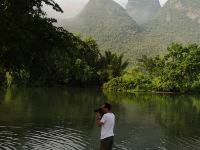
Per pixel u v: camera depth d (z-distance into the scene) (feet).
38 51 55.42
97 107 157.99
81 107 156.25
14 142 81.71
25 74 58.95
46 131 96.89
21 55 53.06
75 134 93.50
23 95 204.74
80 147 78.38
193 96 270.87
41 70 58.23
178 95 280.51
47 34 54.54
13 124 106.63
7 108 142.41
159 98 236.43
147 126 112.78
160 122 122.31
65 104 166.61
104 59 350.84
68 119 119.96
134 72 330.75
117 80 299.79
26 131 95.96
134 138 92.02
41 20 53.57
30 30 52.19
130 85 301.02
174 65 308.19
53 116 125.80
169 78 308.19
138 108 164.25
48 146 78.54
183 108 172.04
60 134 93.09
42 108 147.13
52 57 58.75
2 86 60.95
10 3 48.47
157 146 83.15
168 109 165.17
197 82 310.65
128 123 117.70
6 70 56.80
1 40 48.32
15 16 48.57
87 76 317.63
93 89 301.02
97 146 79.87
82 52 61.46
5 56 53.57
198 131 105.81
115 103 184.03
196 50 313.12
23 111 135.74
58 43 55.67
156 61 332.80
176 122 123.85
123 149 78.84
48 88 281.33
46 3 53.01
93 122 114.73
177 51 315.58
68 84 322.34
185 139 92.73
